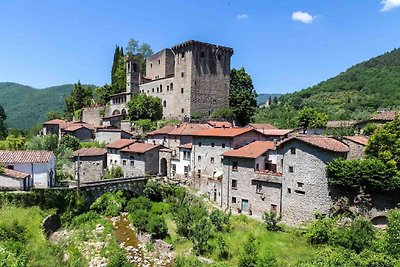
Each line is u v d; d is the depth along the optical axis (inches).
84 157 3213.6
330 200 1845.5
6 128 5260.8
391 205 1752.0
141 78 4857.3
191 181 2694.4
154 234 2027.6
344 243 1612.9
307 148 1895.9
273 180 2031.3
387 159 1830.7
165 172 3085.6
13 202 2087.8
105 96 5506.9
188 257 1696.6
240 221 2020.2
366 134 2610.7
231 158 2262.6
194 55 4084.6
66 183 2610.7
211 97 4212.6
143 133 3875.5
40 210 2126.0
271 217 1904.5
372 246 1514.5
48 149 3437.5
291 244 1706.4
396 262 1257.4
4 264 1130.7
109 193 2588.6
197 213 2166.6
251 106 4151.1
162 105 4409.5
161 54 4734.3
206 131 2748.5
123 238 2089.1
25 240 1686.8
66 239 2031.3
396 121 1978.3
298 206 1923.0
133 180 2716.5
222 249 1678.2
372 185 1742.1
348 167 1793.8
